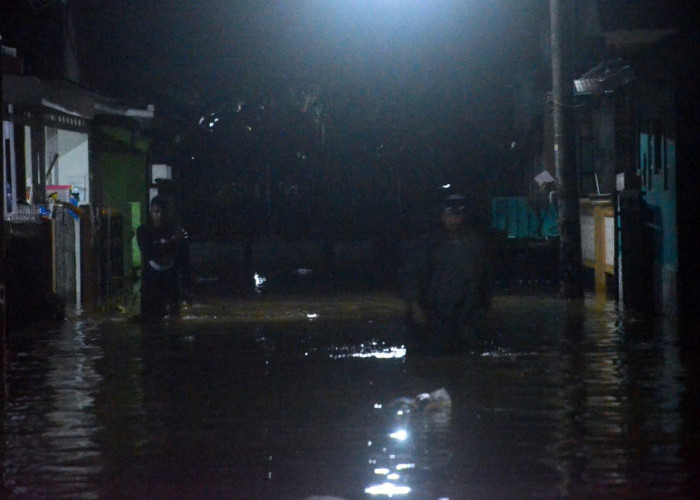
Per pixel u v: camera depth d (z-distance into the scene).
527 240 27.23
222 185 44.19
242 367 12.20
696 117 15.95
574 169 20.27
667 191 16.55
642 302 18.02
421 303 12.98
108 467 7.69
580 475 7.36
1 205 10.51
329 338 14.73
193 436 8.65
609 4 15.50
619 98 20.16
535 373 11.53
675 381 10.95
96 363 12.55
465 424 9.02
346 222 44.41
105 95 22.80
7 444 8.41
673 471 7.44
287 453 8.05
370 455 7.97
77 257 19.95
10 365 12.41
